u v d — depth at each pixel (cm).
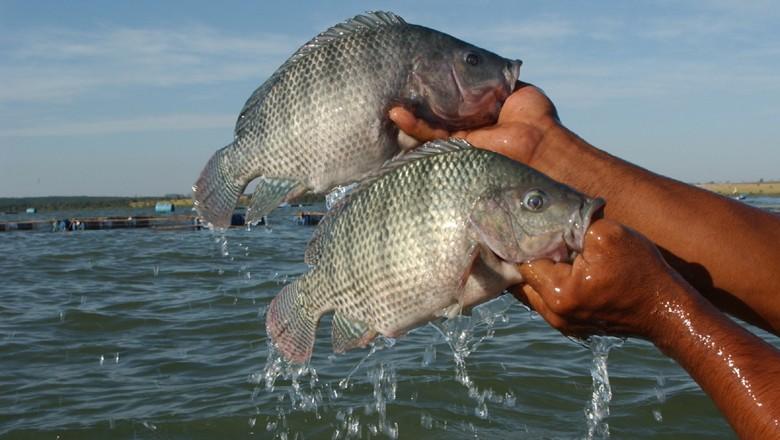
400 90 80
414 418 173
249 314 287
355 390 192
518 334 242
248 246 566
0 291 357
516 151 71
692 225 64
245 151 87
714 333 54
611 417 173
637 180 67
